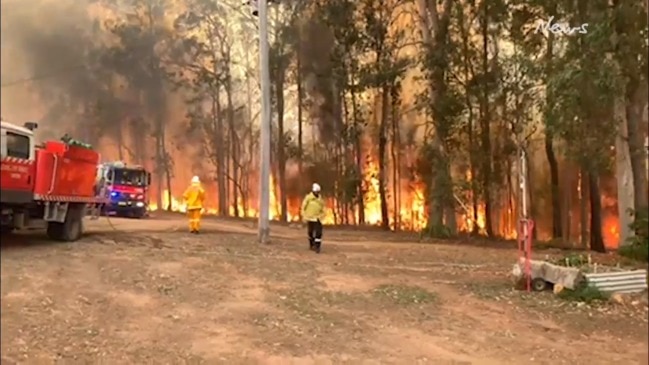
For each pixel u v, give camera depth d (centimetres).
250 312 485
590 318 579
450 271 712
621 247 694
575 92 632
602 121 643
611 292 655
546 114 684
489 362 430
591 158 675
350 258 655
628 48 589
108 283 436
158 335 384
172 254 571
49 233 464
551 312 606
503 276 725
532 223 749
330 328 484
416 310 560
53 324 296
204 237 614
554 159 720
